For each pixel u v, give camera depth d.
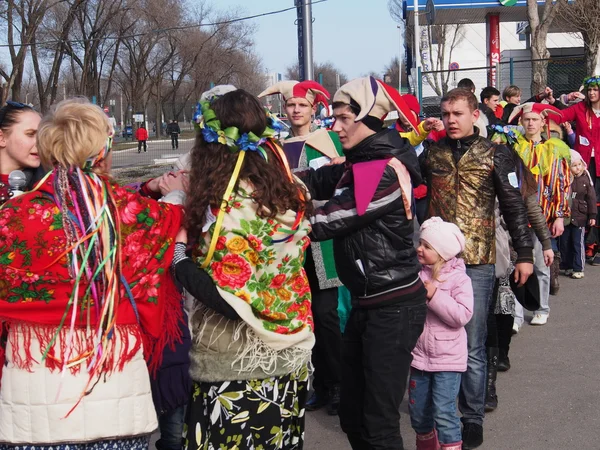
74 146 2.66
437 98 20.58
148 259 2.74
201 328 2.92
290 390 3.01
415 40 24.64
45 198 2.61
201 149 2.91
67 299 2.58
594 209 8.88
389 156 3.46
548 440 4.61
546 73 17.11
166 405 3.63
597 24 17.16
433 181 4.55
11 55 32.06
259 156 2.88
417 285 3.59
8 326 2.64
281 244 2.88
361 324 3.61
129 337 2.69
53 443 2.57
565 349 6.38
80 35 43.66
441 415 4.04
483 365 4.46
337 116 3.53
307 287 3.05
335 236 3.43
